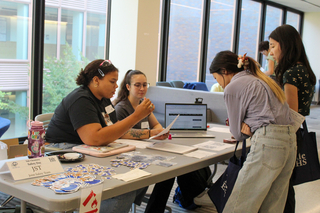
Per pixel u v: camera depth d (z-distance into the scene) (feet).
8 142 7.94
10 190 3.90
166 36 20.81
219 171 12.07
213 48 24.57
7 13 13.02
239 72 5.62
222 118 13.99
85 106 5.78
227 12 25.40
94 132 5.63
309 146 6.59
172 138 7.47
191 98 15.08
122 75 17.43
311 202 9.71
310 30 36.88
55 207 3.47
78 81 6.16
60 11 14.98
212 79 24.76
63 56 15.40
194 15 22.58
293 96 6.39
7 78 13.32
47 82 14.71
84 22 16.29
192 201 8.53
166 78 21.47
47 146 5.99
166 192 6.90
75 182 4.02
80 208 3.62
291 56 6.51
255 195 5.07
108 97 6.26
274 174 5.00
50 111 15.06
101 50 17.49
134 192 5.43
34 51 13.98
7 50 13.20
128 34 16.98
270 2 30.48
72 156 5.12
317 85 37.19
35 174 4.21
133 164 5.01
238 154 6.57
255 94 5.22
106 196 3.92
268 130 5.10
